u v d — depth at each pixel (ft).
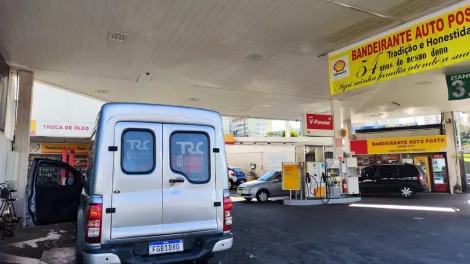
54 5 20.99
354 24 24.40
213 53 29.89
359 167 68.49
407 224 28.53
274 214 35.58
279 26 24.62
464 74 32.96
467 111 60.95
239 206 43.32
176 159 13.92
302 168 45.75
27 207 18.92
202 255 13.43
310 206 42.37
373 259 18.11
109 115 13.12
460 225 27.78
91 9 21.58
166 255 13.05
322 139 93.71
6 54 29.22
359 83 23.99
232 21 23.70
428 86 41.34
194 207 13.85
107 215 12.30
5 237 23.95
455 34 18.72
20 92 33.60
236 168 83.82
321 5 21.61
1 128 29.53
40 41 26.55
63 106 55.36
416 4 21.36
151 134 13.66
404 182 52.31
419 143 62.64
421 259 18.01
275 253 19.54
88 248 12.01
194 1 20.88
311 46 28.48
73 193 20.88
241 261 17.95
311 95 46.65
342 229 26.68
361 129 71.36
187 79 37.99
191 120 14.47
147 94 45.21
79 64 32.19
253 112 60.64
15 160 30.89
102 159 12.64
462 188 60.13
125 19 23.08
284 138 93.04
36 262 17.85
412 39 20.80
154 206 13.09
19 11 21.68
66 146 58.03
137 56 30.30
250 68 34.37
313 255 19.02
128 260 12.19
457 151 60.44
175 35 25.91
